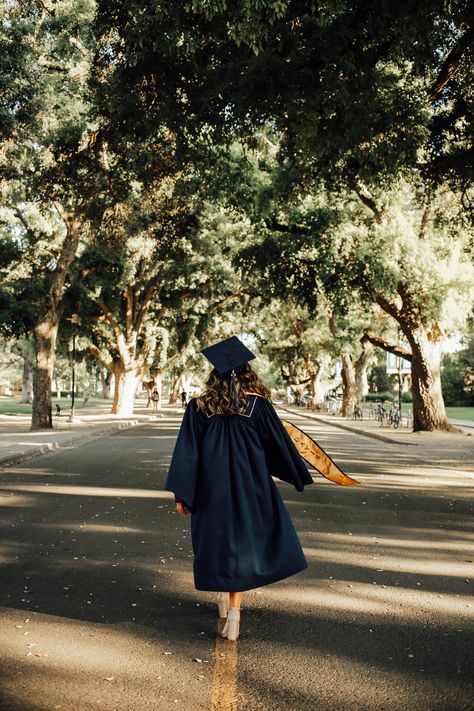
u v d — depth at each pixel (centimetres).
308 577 627
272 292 2803
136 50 1341
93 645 443
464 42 1301
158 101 1469
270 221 2562
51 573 632
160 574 630
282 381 10500
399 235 2538
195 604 539
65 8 2066
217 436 465
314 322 5225
